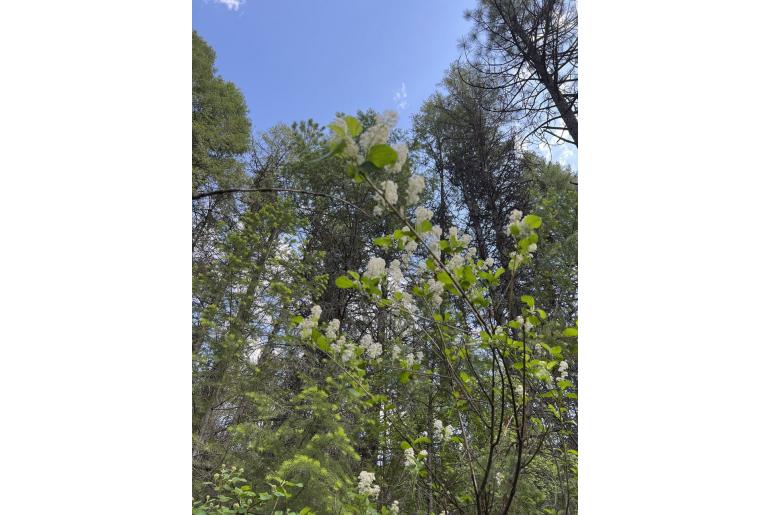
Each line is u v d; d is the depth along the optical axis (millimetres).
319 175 5727
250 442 3330
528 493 2336
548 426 2045
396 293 1754
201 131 6590
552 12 3871
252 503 2406
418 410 2869
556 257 3354
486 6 4379
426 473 2221
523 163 4742
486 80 4645
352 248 5855
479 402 2088
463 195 4793
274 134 6180
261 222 5051
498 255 3672
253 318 4770
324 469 2842
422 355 2627
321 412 3320
